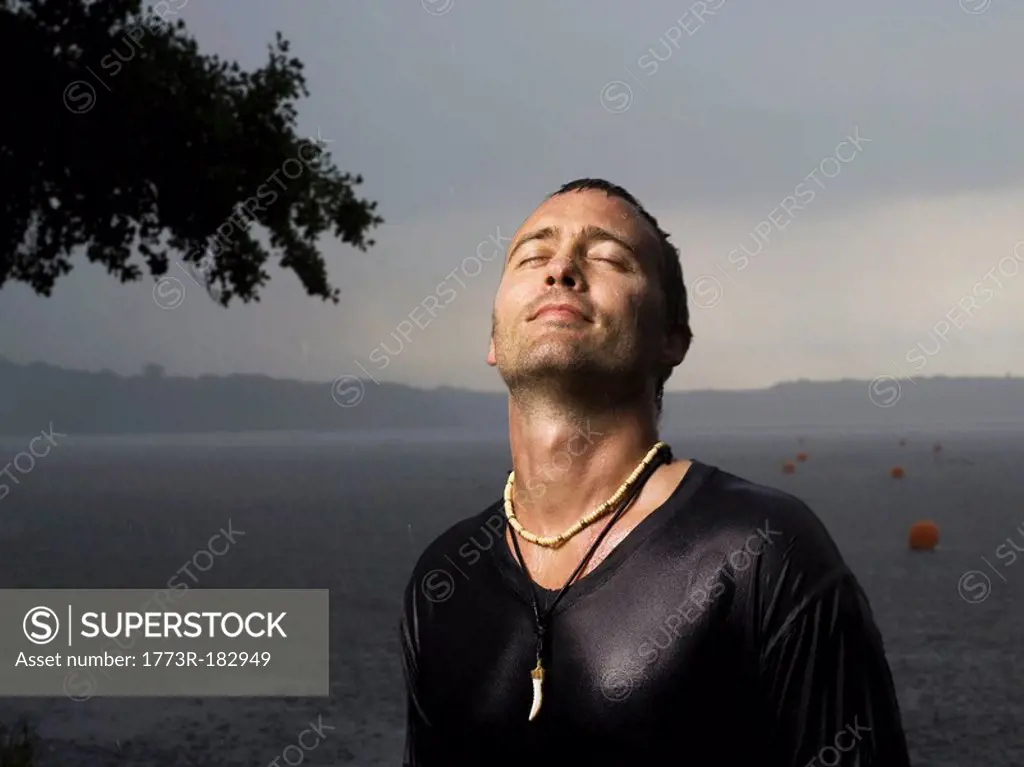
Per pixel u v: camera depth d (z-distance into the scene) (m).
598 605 1.72
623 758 1.65
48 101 9.80
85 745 11.19
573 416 1.84
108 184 10.30
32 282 10.77
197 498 68.56
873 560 29.41
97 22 9.91
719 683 1.65
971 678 14.16
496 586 1.85
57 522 49.84
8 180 10.06
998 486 66.75
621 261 1.88
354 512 52.41
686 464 1.87
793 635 1.63
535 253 1.91
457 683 1.82
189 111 10.30
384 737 11.30
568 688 1.69
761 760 1.66
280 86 10.82
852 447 162.88
